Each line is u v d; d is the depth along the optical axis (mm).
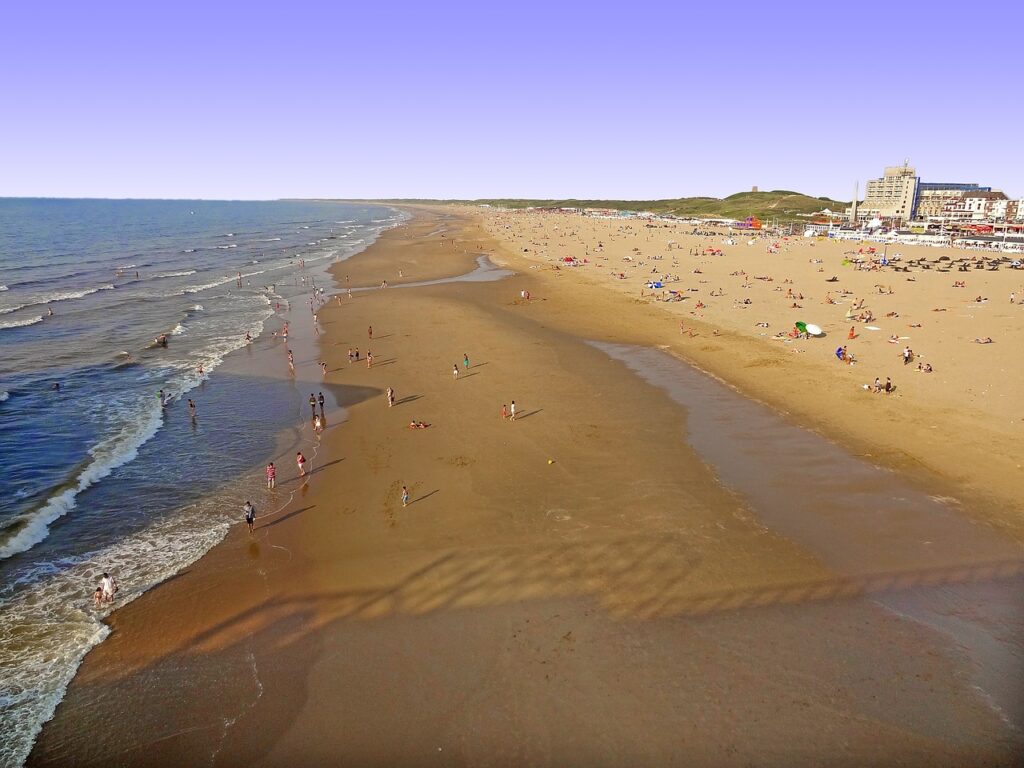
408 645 16000
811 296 60062
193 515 22469
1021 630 16125
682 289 66938
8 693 14586
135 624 16859
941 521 21016
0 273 84062
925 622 16469
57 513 22547
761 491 23188
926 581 18047
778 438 27969
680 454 26469
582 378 37406
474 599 17656
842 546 19734
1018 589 17672
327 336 49406
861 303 55312
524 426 30016
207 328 52500
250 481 25062
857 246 103188
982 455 25422
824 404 31781
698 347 43719
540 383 36594
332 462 26656
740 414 31000
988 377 34156
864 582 18047
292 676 15086
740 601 17359
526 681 14789
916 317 48906
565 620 16766
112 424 31391
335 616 17109
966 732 13266
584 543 20094
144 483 24891
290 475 25562
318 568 19156
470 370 39531
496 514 21906
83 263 95688
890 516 21359
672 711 13922
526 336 48188
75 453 28047
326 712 14086
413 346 45812
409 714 13992
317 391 36094
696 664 15195
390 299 64438
